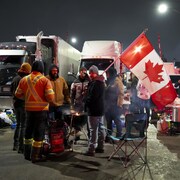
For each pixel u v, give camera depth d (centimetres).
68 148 842
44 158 752
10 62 1419
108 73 888
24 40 1667
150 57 719
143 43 726
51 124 786
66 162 724
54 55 1535
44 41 1531
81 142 927
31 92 717
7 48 1431
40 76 723
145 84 723
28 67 807
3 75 1405
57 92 830
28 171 658
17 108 798
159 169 678
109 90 878
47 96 711
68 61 1795
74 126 866
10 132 1101
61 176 628
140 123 717
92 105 765
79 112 868
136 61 724
